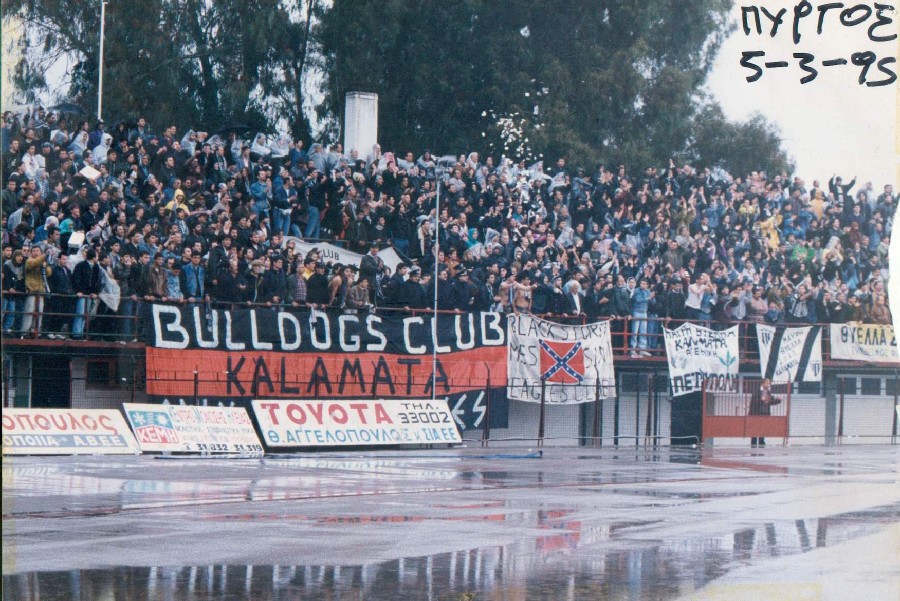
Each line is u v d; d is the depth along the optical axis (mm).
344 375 58156
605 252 70000
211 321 55219
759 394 69375
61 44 75125
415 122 86312
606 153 87062
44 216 55594
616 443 67125
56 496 30141
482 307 64875
